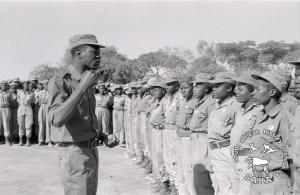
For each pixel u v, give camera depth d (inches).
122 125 584.1
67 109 136.7
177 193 290.5
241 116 192.7
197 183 236.4
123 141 583.8
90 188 154.3
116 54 1090.1
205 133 234.2
